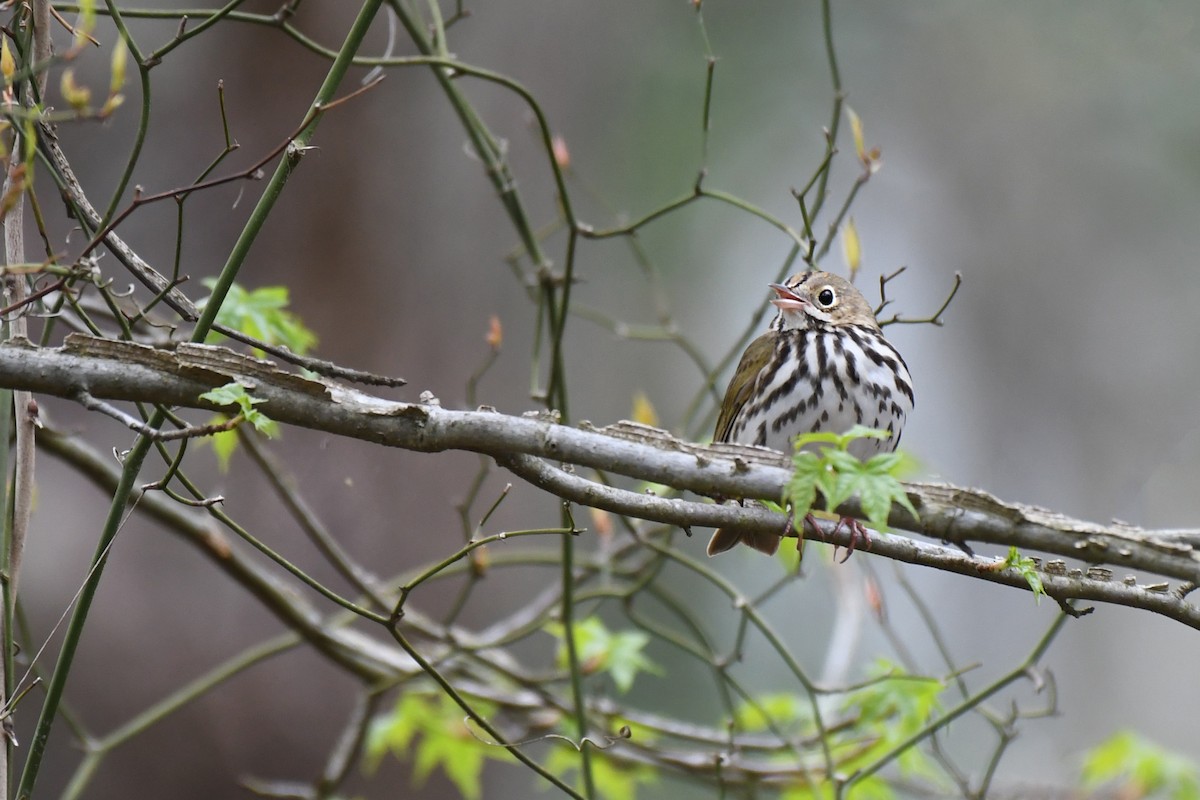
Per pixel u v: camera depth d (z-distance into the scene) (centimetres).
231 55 1336
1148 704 1969
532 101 764
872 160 763
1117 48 2072
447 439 532
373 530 1281
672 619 1669
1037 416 2172
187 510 952
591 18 1781
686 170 1878
